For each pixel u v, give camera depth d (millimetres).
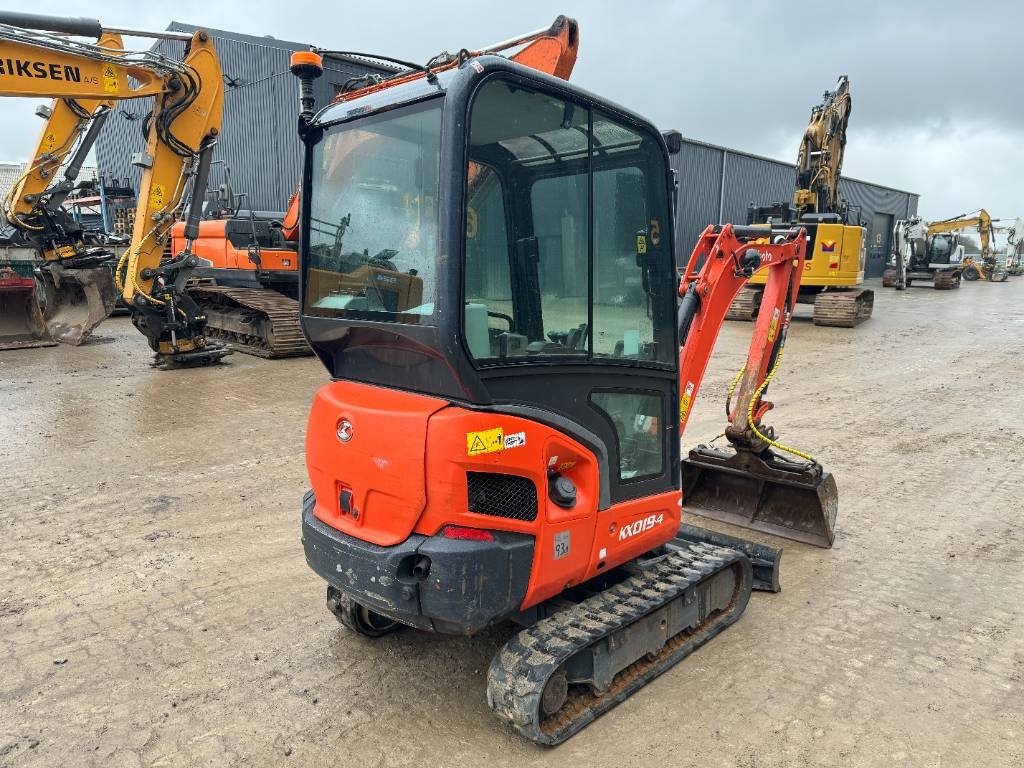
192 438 6895
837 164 17562
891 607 3973
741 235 4512
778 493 5027
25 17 7828
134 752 2811
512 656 2775
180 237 13781
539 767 2721
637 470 3258
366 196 2830
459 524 2541
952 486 5902
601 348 3000
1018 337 14336
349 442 2789
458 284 2402
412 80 2754
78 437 6902
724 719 2996
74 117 10625
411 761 2758
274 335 10750
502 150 2564
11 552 4527
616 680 3152
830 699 3141
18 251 14203
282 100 21078
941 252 28922
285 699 3139
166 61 9133
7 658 3432
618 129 3010
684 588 3291
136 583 4156
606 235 2984
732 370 10930
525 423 2617
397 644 3572
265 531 4871
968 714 3051
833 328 15844
